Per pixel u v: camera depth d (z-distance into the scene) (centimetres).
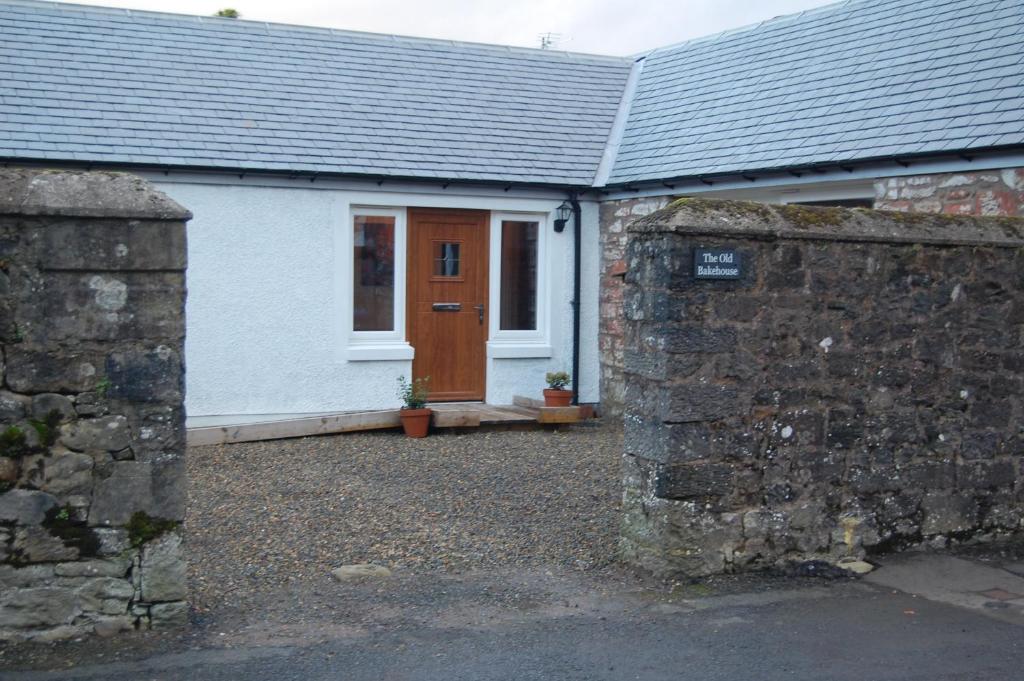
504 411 1162
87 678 445
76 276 477
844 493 629
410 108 1264
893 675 463
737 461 600
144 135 1081
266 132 1146
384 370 1188
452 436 1092
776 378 605
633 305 611
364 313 1198
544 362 1268
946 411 661
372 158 1164
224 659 469
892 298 635
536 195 1244
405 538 683
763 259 596
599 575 607
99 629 491
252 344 1125
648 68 1445
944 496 664
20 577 478
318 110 1206
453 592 574
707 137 1180
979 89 926
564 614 542
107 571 490
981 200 859
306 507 764
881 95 1025
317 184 1138
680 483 587
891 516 646
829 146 1000
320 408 1159
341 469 909
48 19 1191
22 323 471
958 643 505
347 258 1162
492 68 1385
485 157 1227
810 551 620
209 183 1093
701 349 585
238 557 632
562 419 1127
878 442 638
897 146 930
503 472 902
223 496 799
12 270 470
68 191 475
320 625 517
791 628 524
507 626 522
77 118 1071
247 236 1115
